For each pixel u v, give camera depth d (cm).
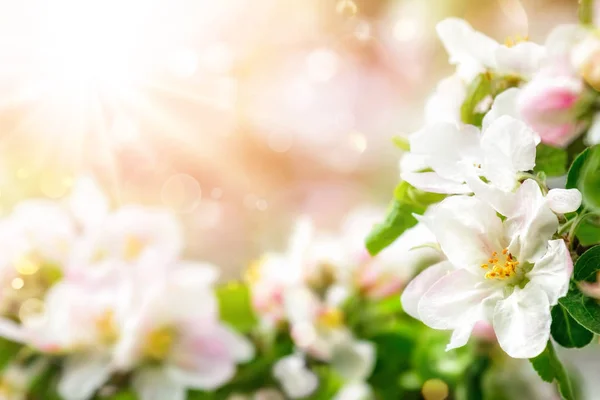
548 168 50
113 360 59
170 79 112
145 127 110
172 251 63
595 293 46
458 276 48
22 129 99
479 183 47
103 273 60
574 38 50
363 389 65
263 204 104
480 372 63
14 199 94
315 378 62
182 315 60
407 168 49
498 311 47
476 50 51
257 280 64
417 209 50
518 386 63
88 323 60
